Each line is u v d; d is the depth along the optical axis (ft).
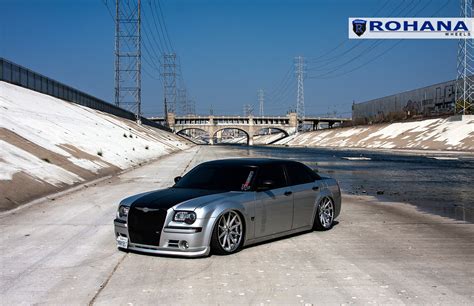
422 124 330.34
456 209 45.21
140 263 24.47
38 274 22.59
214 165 30.68
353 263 24.49
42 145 76.74
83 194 54.44
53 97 159.84
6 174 49.83
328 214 34.01
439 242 29.78
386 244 29.12
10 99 104.99
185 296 19.38
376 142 351.67
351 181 79.25
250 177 28.76
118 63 258.57
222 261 24.77
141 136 202.69
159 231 24.91
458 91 333.21
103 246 28.40
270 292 19.85
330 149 326.85
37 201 46.39
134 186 64.13
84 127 129.80
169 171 94.07
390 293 19.70
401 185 71.67
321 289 20.24
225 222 25.98
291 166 31.76
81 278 21.93
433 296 19.30
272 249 27.58
